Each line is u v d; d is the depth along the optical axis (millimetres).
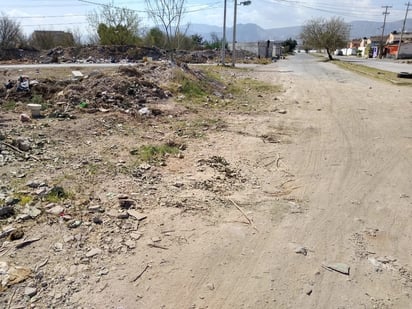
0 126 6551
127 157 5391
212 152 5969
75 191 4113
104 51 29453
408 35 69562
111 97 8883
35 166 4797
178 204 3994
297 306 2600
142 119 7797
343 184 4840
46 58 27938
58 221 3480
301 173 5215
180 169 5078
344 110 10180
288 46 83062
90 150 5598
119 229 3430
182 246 3246
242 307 2576
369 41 77625
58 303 2498
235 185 4664
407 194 4555
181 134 6961
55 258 2959
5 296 2525
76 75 11953
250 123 8281
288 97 12648
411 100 11828
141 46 30875
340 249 3314
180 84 11469
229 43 53969
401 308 2604
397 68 27328
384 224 3799
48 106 8297
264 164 5539
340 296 2709
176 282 2787
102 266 2906
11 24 29250
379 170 5395
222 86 14375
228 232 3516
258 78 19188
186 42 41125
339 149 6426
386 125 8344
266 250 3256
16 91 9492
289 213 3967
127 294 2625
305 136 7297
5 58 26922
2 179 4309
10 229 3285
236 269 2979
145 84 10266
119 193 4145
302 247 3314
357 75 21625
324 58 51594
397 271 3021
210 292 2703
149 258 3049
